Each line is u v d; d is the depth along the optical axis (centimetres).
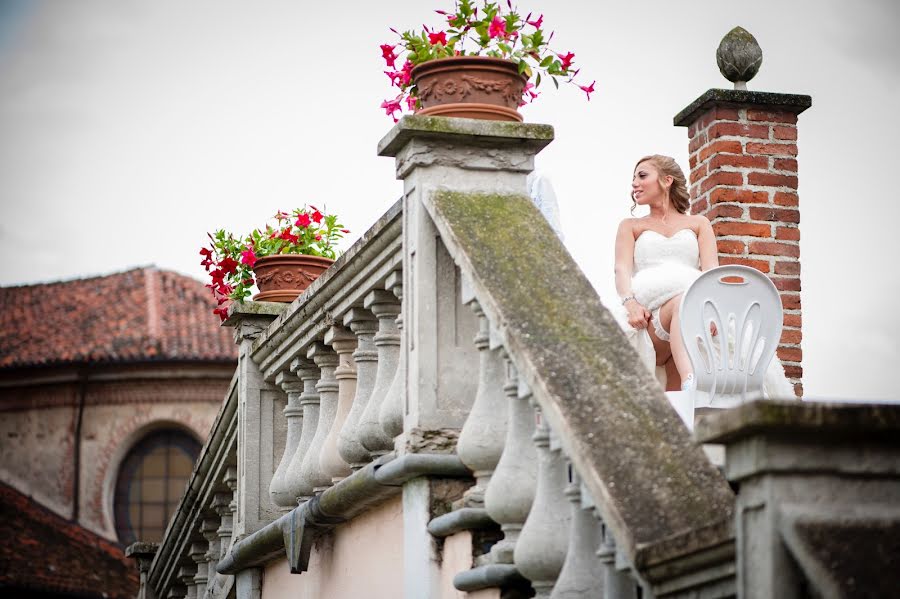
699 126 1191
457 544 597
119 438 4334
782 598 367
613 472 442
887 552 363
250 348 971
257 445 960
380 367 716
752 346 744
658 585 423
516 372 542
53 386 4400
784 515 368
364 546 733
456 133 642
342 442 736
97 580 4175
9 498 4331
